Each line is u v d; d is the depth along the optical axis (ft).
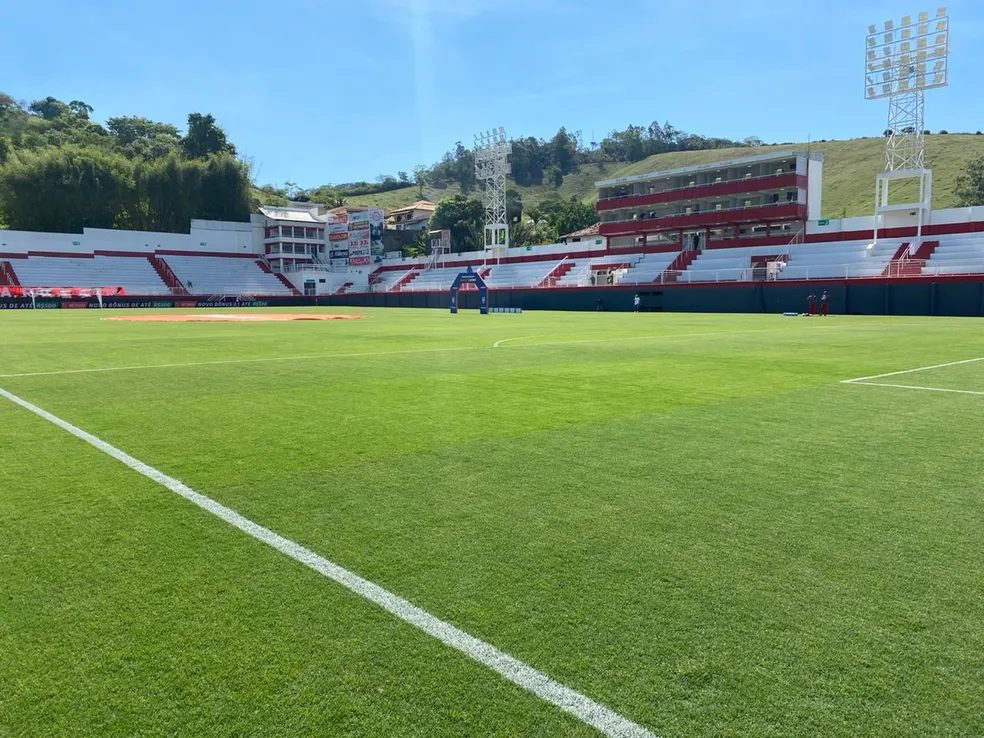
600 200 196.44
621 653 8.93
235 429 22.03
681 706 7.87
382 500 14.93
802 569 11.40
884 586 10.77
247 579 11.06
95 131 362.53
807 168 165.07
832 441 20.20
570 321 101.60
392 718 7.68
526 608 10.11
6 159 265.13
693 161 554.05
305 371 37.11
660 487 15.78
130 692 8.16
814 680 8.32
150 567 11.51
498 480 16.38
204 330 78.64
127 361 42.57
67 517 13.87
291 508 14.43
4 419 23.70
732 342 56.80
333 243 265.75
